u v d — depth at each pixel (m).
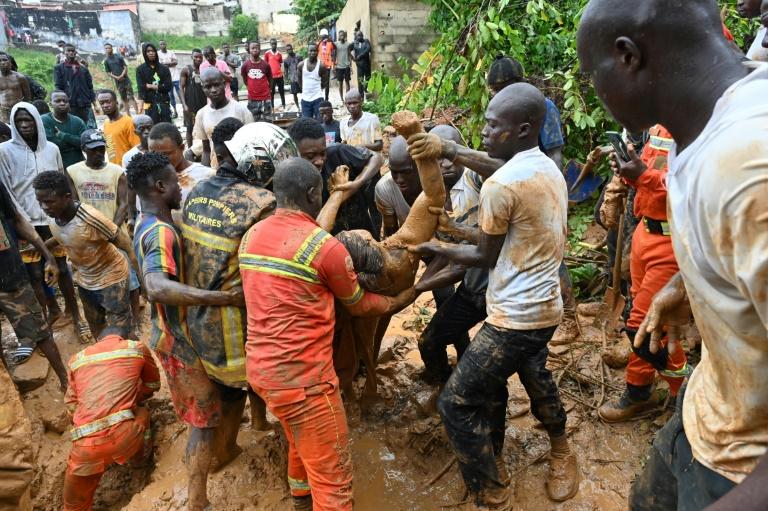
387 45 14.45
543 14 5.59
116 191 5.05
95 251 4.14
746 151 0.98
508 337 2.45
